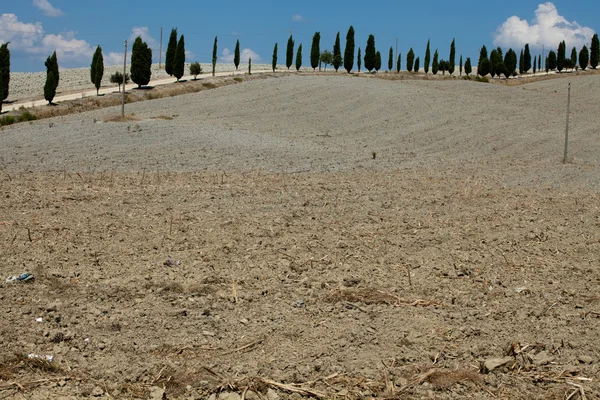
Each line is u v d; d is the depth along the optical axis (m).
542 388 4.49
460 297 6.57
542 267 7.92
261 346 5.08
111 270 7.12
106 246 8.16
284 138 24.41
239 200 11.94
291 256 7.99
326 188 13.97
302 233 9.34
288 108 34.09
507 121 32.59
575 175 18.53
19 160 16.39
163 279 6.84
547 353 5.06
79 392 4.23
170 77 56.25
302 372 4.61
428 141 26.33
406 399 4.27
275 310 5.95
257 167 17.02
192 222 9.80
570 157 23.16
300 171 16.81
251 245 8.47
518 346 5.10
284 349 5.03
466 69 83.62
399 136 27.36
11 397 4.13
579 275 7.57
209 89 43.78
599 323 5.76
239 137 22.50
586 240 9.52
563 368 4.79
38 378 4.40
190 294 6.34
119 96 37.88
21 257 7.49
